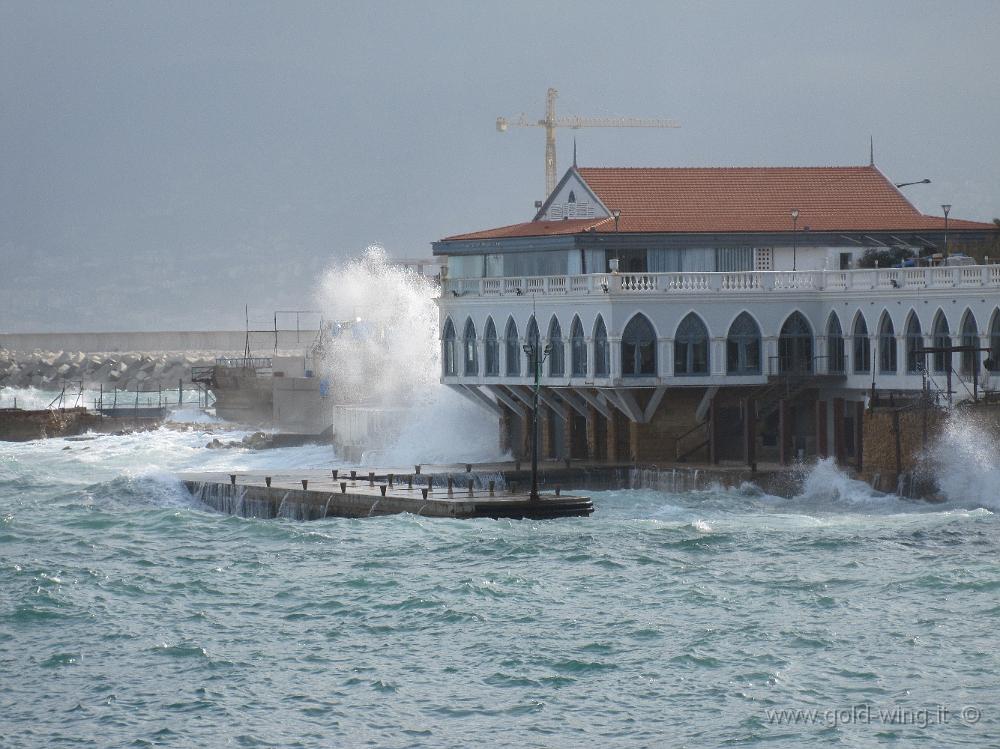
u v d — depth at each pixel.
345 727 180.12
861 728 175.00
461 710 184.25
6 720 184.88
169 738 178.00
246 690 192.50
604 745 173.38
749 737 173.88
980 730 173.88
